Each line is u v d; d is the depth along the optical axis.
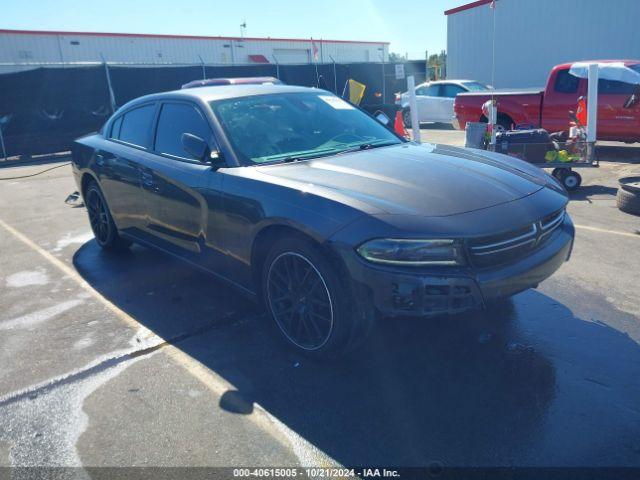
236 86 4.57
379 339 3.49
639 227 5.64
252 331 3.71
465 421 2.66
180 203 3.99
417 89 18.16
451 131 16.42
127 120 5.00
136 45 27.83
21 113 14.42
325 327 3.10
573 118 8.74
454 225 2.78
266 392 2.97
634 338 3.39
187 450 2.52
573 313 3.76
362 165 3.49
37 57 25.28
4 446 2.60
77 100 15.29
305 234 3.05
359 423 2.68
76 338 3.70
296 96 4.46
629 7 16.53
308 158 3.74
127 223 4.91
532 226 3.03
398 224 2.76
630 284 4.20
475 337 3.48
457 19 20.53
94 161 5.18
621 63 10.04
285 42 33.72
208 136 3.90
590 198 7.05
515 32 18.97
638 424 2.58
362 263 2.78
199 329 3.77
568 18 17.75
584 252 4.93
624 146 11.41
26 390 3.07
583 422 2.61
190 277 4.81
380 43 39.03
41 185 10.03
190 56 29.66
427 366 3.17
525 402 2.79
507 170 3.56
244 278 3.61
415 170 3.38
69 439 2.63
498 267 2.85
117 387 3.07
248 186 3.37
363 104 21.92
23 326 3.91
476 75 20.45
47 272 5.06
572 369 3.08
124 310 4.14
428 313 2.75
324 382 3.05
